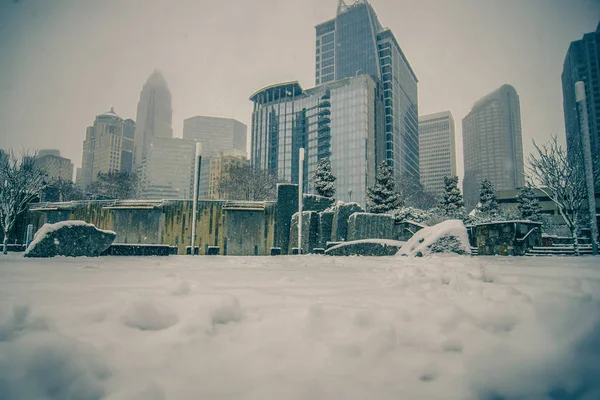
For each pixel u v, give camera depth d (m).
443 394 1.99
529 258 14.30
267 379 2.07
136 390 1.85
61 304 3.34
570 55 174.62
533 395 2.03
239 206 31.44
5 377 1.78
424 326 3.03
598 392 2.05
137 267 9.38
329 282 6.09
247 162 156.00
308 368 2.24
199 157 23.59
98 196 43.59
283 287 5.30
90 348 2.25
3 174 22.77
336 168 137.12
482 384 2.12
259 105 171.75
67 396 1.78
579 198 18.38
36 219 35.22
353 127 136.75
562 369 2.32
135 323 2.81
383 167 41.47
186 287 4.29
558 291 3.82
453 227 17.56
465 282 4.67
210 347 2.50
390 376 2.18
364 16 179.12
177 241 31.89
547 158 19.17
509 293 3.90
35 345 2.06
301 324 3.00
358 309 3.33
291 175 150.75
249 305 3.71
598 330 2.75
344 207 28.48
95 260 13.44
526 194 47.50
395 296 4.38
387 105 164.75
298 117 153.75
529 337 2.82
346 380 2.10
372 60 171.12
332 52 189.25
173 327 2.79
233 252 31.09
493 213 42.44
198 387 1.95
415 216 30.41
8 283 5.26
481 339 2.81
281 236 30.52
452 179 44.00
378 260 15.58
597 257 14.61
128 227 32.72
